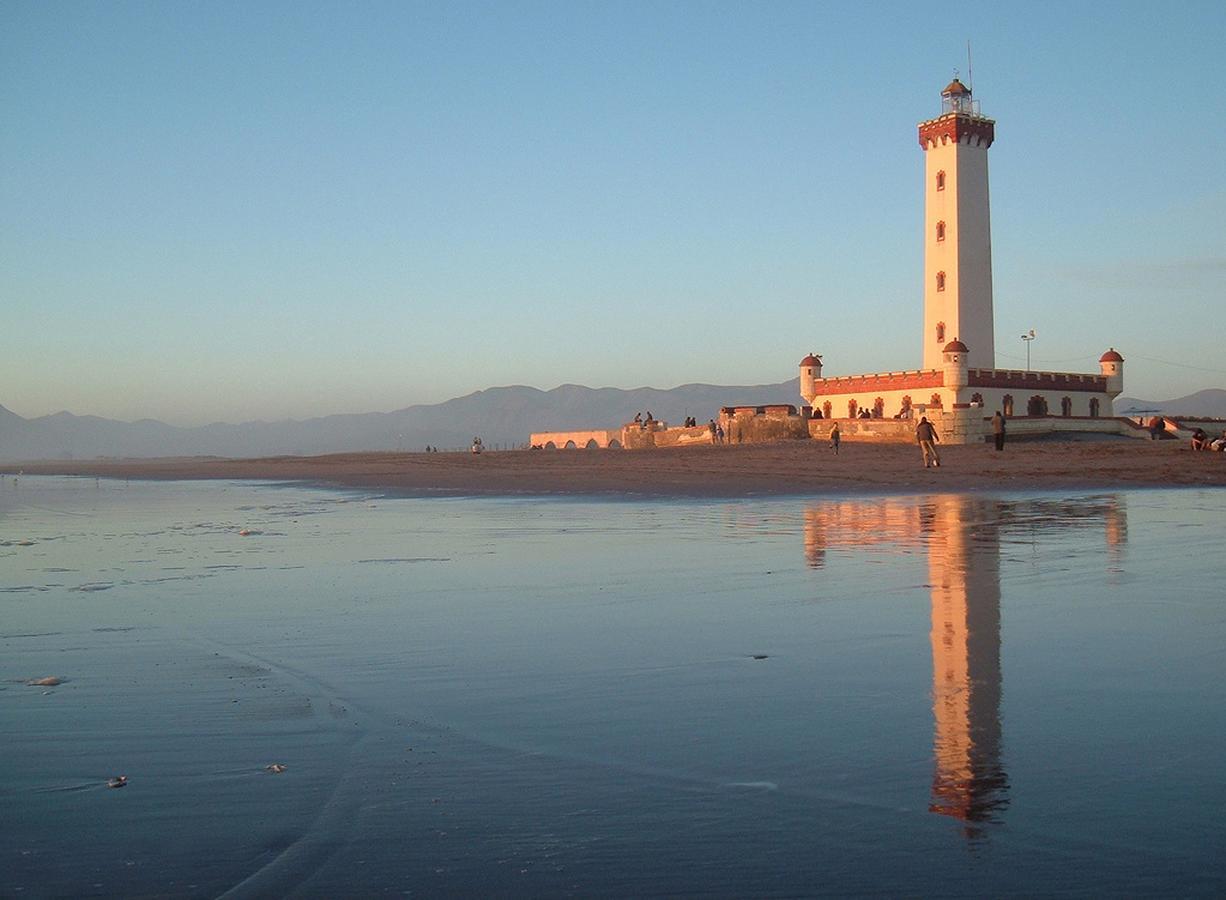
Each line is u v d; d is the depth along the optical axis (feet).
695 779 15.79
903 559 42.57
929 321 251.39
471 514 73.15
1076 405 235.81
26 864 13.02
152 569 43.60
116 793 15.55
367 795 15.33
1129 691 20.59
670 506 77.77
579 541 52.85
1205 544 46.78
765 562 42.60
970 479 105.09
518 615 31.01
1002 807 14.46
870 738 17.70
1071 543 47.73
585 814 14.47
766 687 21.52
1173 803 14.47
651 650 25.52
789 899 11.87
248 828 14.14
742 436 213.66
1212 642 25.36
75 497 105.70
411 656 25.27
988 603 31.42
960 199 245.24
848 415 242.37
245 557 47.78
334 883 12.42
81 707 20.58
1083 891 11.94
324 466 189.26
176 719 19.63
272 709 20.34
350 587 37.47
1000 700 20.06
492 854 13.20
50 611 32.55
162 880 12.54
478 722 19.21
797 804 14.71
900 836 13.55
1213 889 11.93
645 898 11.93
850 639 26.37
